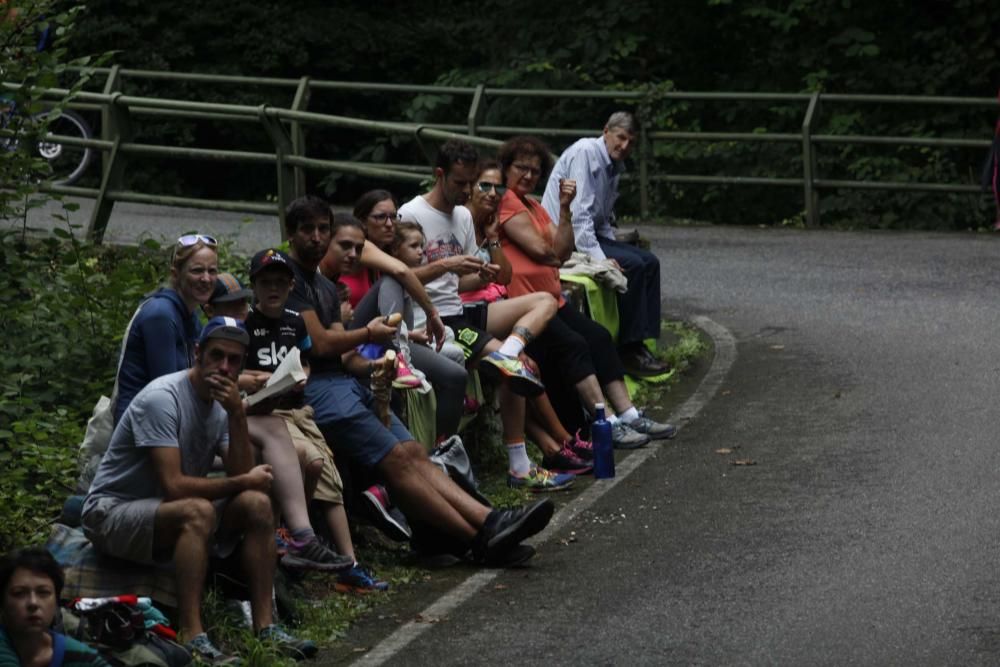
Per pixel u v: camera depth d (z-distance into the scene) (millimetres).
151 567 7910
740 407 12320
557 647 7855
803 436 11391
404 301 10500
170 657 7273
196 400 7867
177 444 7762
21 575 6684
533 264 11844
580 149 13383
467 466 9641
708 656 7645
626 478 10805
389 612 8531
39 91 12094
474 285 11391
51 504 9516
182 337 8492
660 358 13797
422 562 9367
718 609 8250
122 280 11812
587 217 13242
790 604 8258
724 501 10094
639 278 13281
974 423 11320
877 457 10727
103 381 11109
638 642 7859
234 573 8266
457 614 8398
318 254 9430
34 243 14258
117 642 7148
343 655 7895
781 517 9672
